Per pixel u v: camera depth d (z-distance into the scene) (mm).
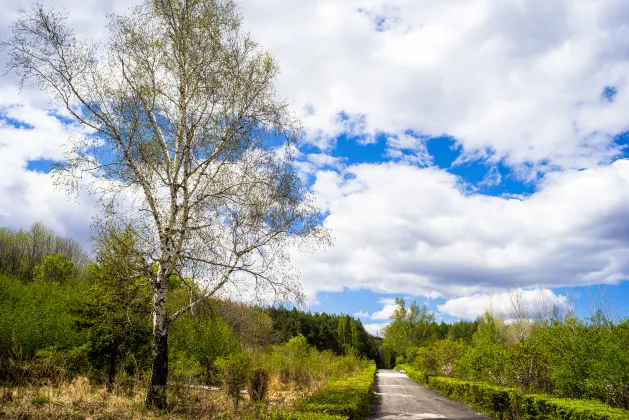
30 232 42531
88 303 15188
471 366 20391
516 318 27875
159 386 10578
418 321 63312
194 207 11617
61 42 10680
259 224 11641
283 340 40625
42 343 16156
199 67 11734
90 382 14656
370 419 12977
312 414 8555
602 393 10844
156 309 11078
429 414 14289
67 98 10672
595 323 12609
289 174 12086
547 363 14055
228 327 20797
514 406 12344
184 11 11781
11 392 10484
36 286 21969
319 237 12062
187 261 11555
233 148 11836
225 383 14469
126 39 11391
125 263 11508
